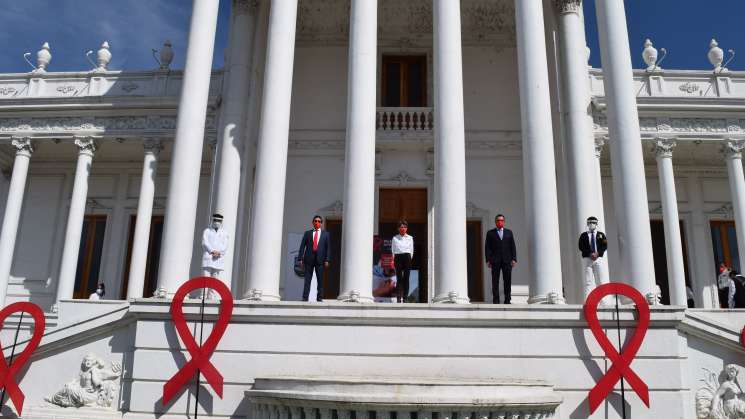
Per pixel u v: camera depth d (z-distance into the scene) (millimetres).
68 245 20750
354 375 11359
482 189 19844
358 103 13484
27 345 12000
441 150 13211
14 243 21438
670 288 19281
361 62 13789
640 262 12625
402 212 19797
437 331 11609
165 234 13312
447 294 12281
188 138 13844
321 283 13078
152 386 11586
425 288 19219
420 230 19656
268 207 13094
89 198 23766
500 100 20531
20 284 22984
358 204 12859
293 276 18469
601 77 20922
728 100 20453
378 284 17047
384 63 21172
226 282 15766
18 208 21547
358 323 11688
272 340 11656
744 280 17109
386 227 19688
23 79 22984
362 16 14125
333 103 20641
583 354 11469
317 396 9320
